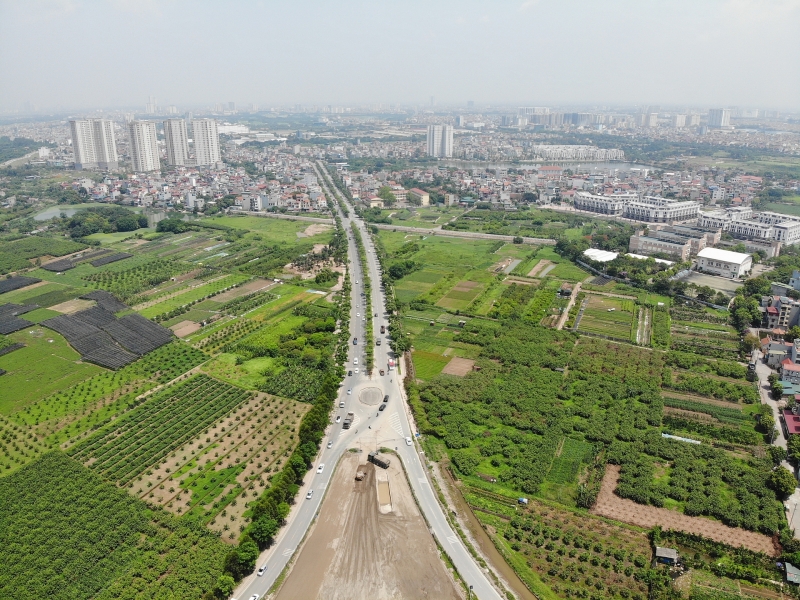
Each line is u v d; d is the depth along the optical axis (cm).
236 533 18038
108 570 16688
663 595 15912
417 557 17375
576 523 18725
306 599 15900
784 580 16488
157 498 19675
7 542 17725
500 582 16488
